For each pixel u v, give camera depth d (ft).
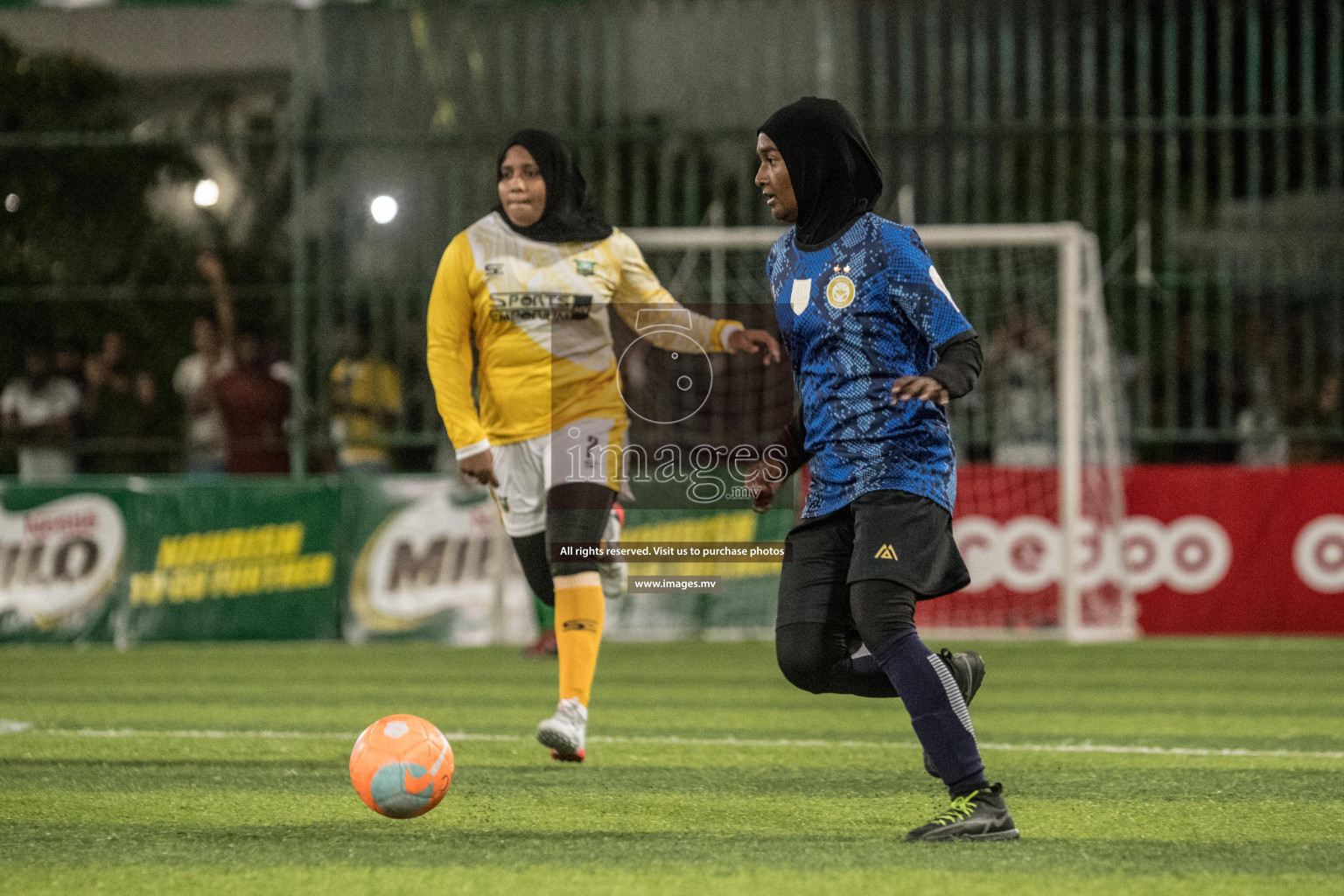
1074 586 114.21
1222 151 122.83
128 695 81.82
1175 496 118.73
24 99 135.64
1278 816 45.39
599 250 56.34
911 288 40.19
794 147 41.83
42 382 124.26
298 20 120.26
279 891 34.83
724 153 126.62
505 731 66.74
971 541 118.83
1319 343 125.59
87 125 137.49
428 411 124.67
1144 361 121.80
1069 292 112.98
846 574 41.50
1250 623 117.80
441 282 56.08
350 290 121.29
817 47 121.08
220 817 44.80
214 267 122.42
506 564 116.16
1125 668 96.32
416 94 127.34
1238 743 63.05
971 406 125.29
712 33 126.82
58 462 124.36
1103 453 118.83
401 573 116.16
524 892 34.58
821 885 35.06
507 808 46.39
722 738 64.28
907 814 45.50
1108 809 46.42
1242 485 118.32
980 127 121.29
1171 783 51.96
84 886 35.42
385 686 86.74
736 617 116.78
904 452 40.34
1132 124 120.78
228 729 67.31
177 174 132.16
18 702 78.28
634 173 122.72
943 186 125.59
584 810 45.93
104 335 126.52
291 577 115.96
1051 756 59.00
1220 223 125.08
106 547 115.03
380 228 125.18
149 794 49.06
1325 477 117.60
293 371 121.60
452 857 38.68
